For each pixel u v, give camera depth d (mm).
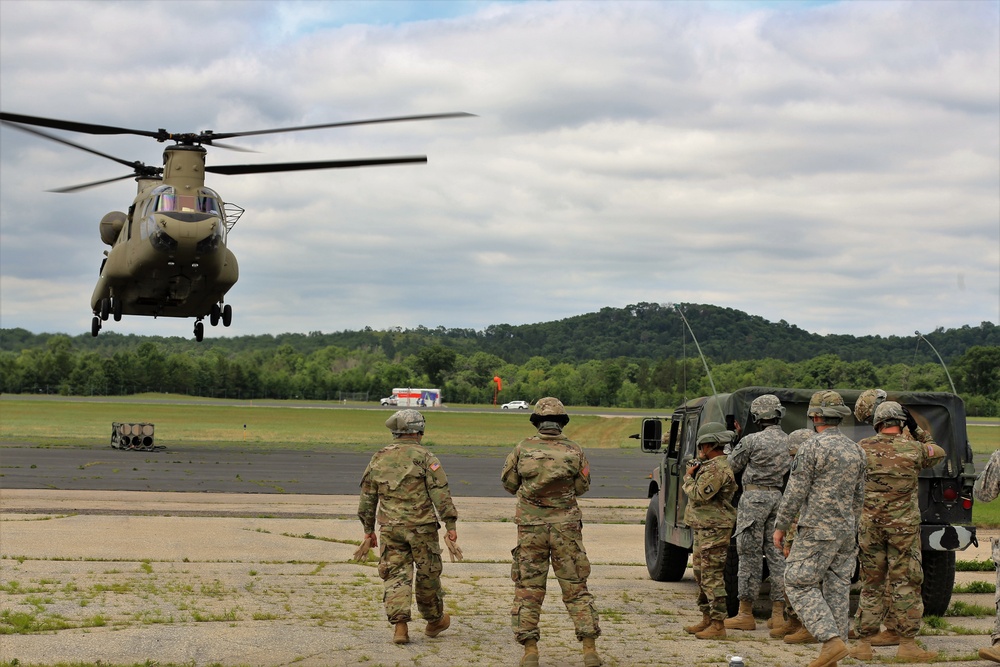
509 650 7582
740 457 8953
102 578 10531
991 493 7566
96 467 27328
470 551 14172
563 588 7195
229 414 88312
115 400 123000
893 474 7848
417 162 23688
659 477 12078
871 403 9008
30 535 13859
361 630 8180
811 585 7266
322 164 24641
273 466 30094
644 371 155000
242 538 14391
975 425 67625
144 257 25531
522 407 129375
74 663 6742
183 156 25828
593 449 50781
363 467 30609
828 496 7281
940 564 9539
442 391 162875
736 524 8984
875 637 8328
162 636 7531
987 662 7441
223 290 27875
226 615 8539
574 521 7223
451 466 31938
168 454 34188
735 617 8930
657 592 10992
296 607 9172
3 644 7215
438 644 7750
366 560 12641
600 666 7043
